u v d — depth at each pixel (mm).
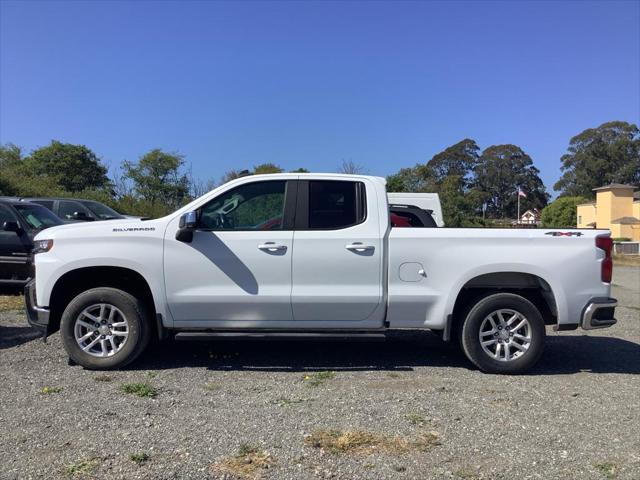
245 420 4516
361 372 5961
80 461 3756
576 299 5949
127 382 5473
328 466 3750
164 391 5215
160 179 36375
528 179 88062
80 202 15203
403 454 3947
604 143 81625
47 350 6617
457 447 4078
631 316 10328
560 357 6836
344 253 5844
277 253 5828
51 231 5941
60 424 4387
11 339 7121
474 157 88938
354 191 6008
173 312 5859
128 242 5809
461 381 5695
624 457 3963
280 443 4082
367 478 3605
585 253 5957
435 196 9961
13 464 3713
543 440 4234
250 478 3576
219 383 5492
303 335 5895
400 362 6391
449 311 5895
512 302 5910
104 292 5828
